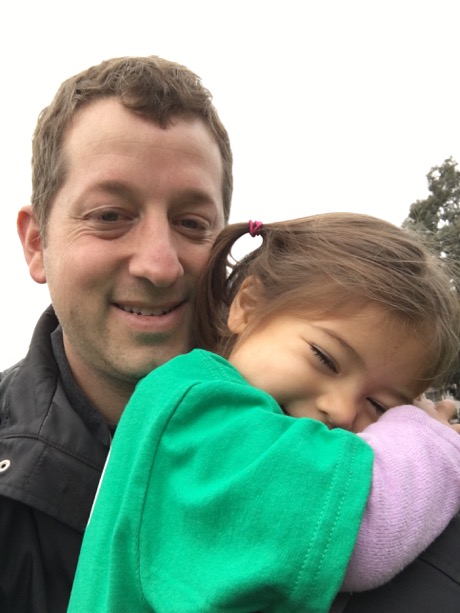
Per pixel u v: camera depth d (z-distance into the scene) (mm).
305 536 199
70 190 387
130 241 375
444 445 252
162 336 387
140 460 240
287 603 200
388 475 223
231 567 203
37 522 356
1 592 350
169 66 395
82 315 387
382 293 293
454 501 235
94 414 395
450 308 311
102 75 388
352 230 337
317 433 231
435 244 353
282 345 299
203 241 404
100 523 248
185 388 252
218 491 215
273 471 213
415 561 220
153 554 226
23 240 473
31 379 402
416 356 298
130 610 226
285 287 320
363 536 206
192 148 387
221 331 367
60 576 351
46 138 413
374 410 299
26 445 362
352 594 214
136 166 367
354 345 289
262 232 380
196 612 202
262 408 246
